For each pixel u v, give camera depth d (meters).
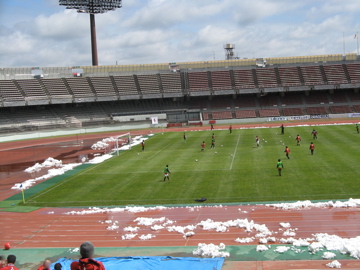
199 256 17.00
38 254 18.47
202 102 100.62
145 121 92.19
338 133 56.81
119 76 99.75
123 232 21.00
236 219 21.89
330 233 18.70
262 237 18.78
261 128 72.94
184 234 19.98
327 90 101.44
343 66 102.50
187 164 39.19
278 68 103.50
